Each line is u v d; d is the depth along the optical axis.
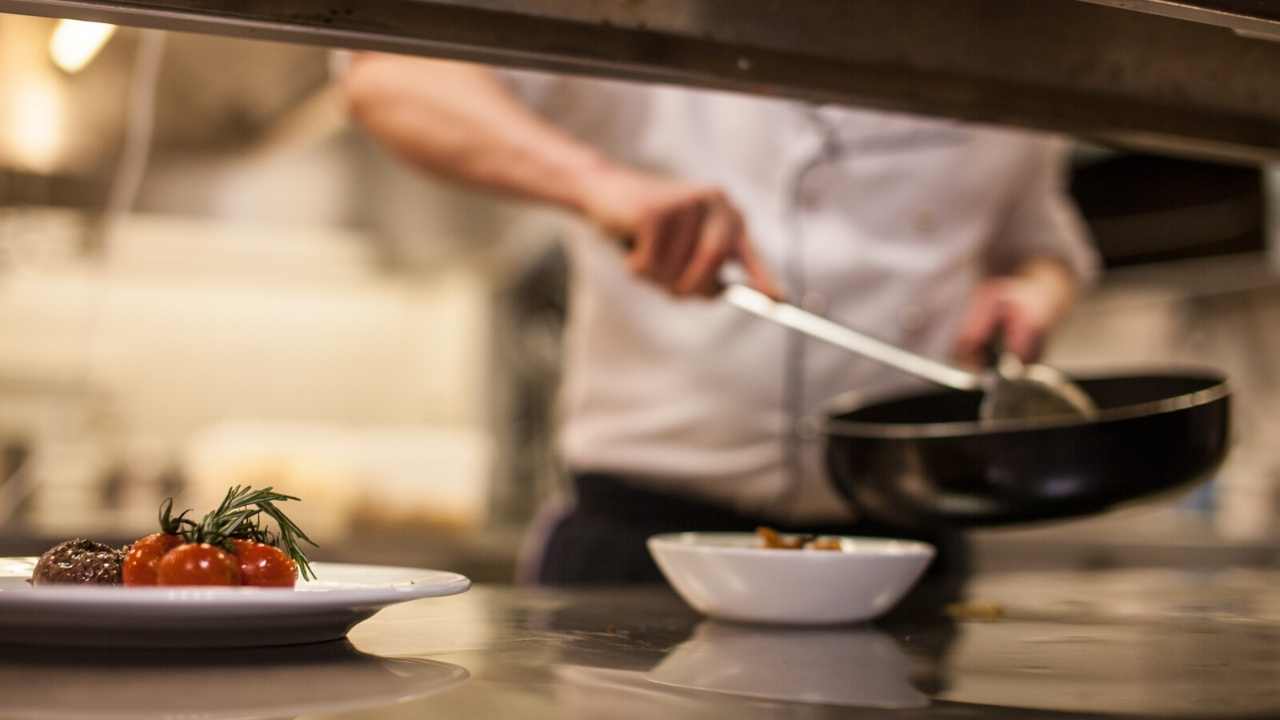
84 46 1.60
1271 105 0.96
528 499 3.54
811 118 1.41
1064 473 0.88
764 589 0.78
